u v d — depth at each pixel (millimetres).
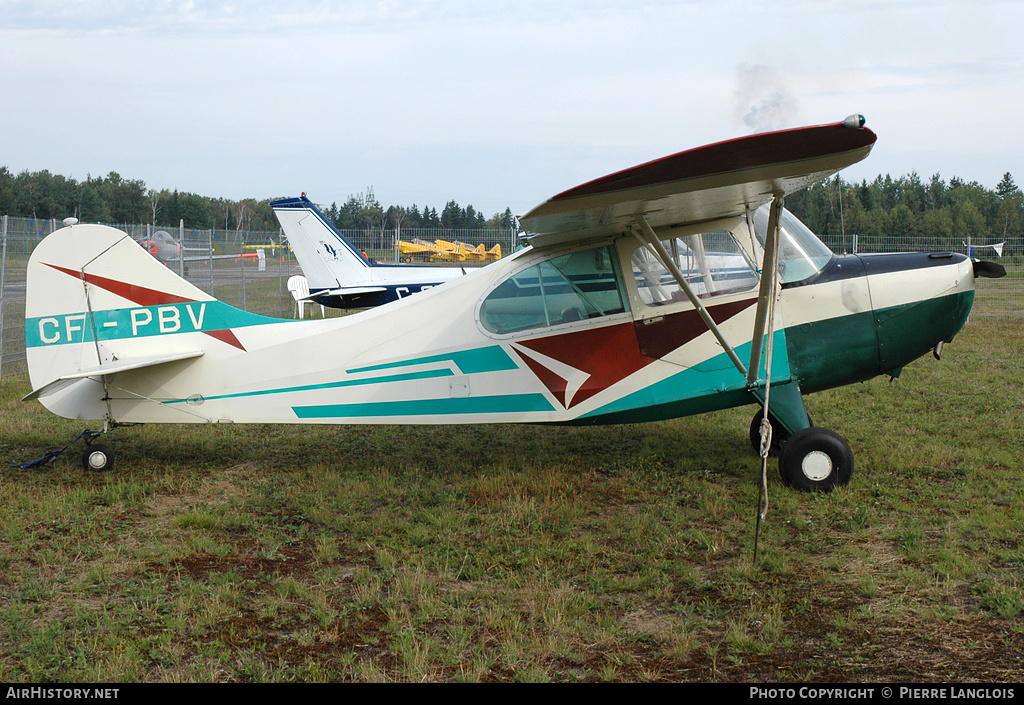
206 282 17906
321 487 5875
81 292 6309
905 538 4598
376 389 6137
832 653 3391
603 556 4531
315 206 16984
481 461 6707
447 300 6121
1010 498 5227
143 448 7098
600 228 5457
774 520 5027
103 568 4371
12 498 5578
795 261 5898
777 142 3801
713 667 3295
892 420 7773
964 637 3486
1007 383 9547
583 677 3225
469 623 3746
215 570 4398
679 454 6738
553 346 5945
